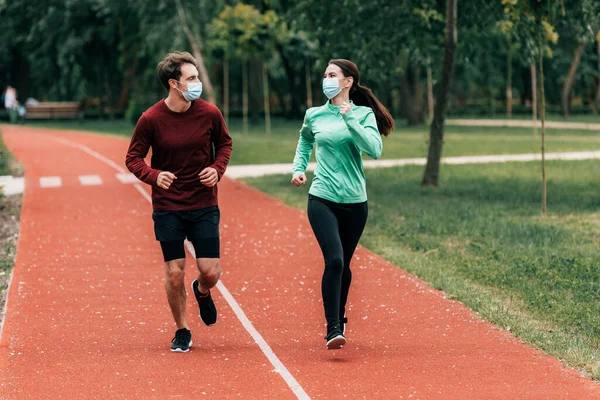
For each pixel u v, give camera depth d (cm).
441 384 572
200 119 628
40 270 971
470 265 963
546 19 1399
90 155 2662
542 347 650
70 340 685
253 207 1505
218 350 656
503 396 547
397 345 668
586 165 2273
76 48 4781
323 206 637
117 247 1120
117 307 798
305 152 669
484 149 2853
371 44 1762
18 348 661
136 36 4538
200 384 574
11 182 1945
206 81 4066
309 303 812
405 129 4181
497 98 7300
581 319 726
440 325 727
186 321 709
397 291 858
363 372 600
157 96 4794
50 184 1897
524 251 1042
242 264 1006
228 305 805
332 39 1809
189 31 4009
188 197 634
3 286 888
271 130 4131
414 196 1648
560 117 5612
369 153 614
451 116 6156
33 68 5619
